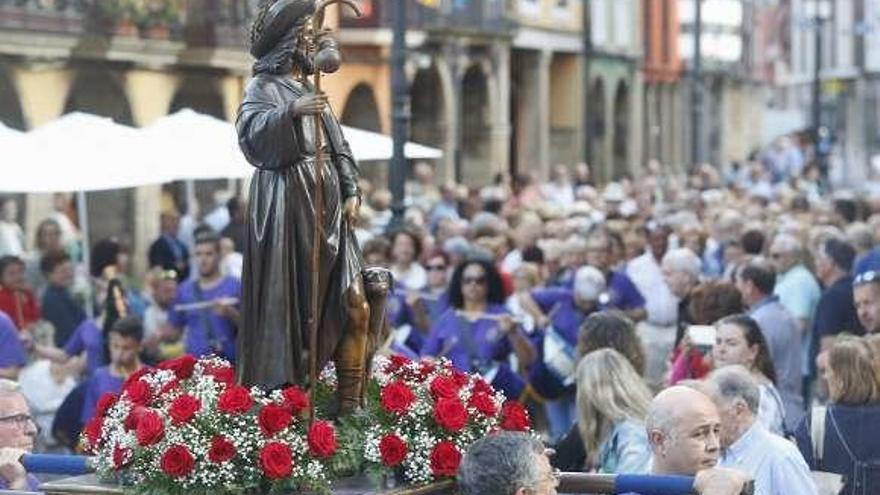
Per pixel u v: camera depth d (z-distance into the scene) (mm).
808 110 116312
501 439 8398
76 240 28719
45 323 20828
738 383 11648
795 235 24188
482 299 18109
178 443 8812
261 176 9016
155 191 38875
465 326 18031
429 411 9195
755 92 107125
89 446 9281
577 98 72062
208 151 20047
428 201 40594
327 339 9062
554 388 18125
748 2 102562
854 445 12656
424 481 9016
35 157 19375
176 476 8789
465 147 61219
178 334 19734
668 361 20016
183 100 41844
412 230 24312
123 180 19391
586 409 13039
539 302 20141
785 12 108938
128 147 19828
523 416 9523
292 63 9141
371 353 9195
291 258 8938
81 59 36906
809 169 66000
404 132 25281
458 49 57406
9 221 28156
